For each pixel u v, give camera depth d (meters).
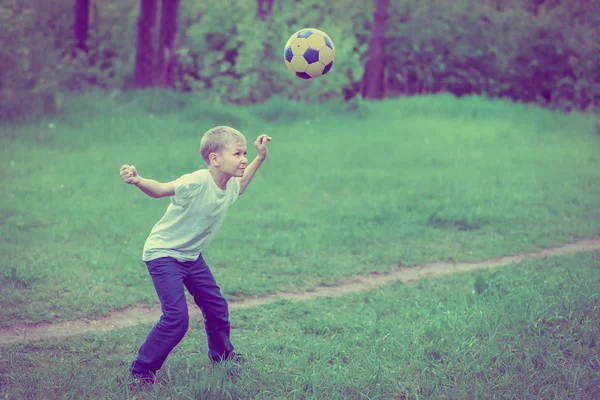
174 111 23.33
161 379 5.71
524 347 6.43
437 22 33.34
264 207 13.02
